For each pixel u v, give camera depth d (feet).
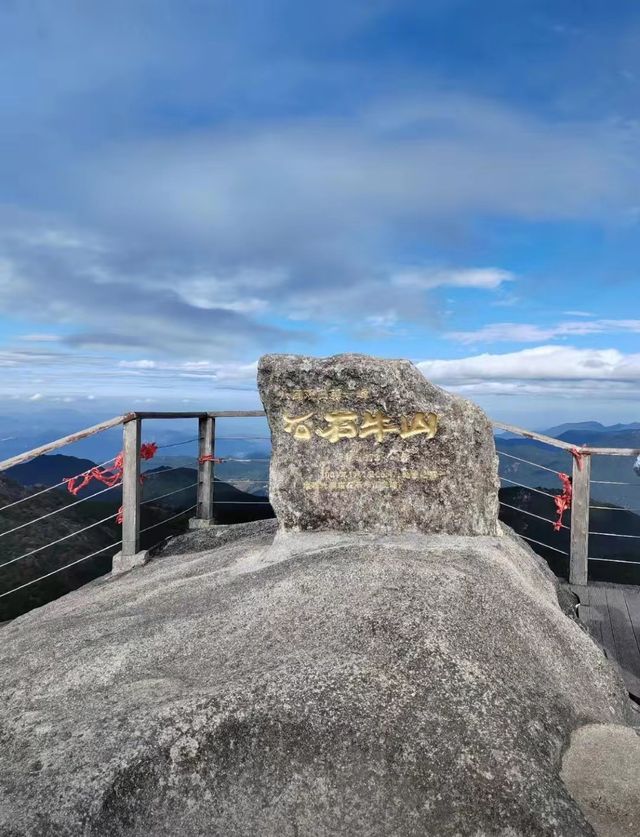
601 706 10.00
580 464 20.45
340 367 16.39
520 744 7.49
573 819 6.79
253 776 7.04
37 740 7.90
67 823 6.61
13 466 19.90
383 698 7.75
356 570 11.96
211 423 25.16
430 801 6.79
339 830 6.64
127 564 21.06
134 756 7.09
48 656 10.70
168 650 10.09
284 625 10.13
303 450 16.74
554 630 11.48
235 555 16.67
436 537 15.92
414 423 16.16
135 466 21.26
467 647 9.14
